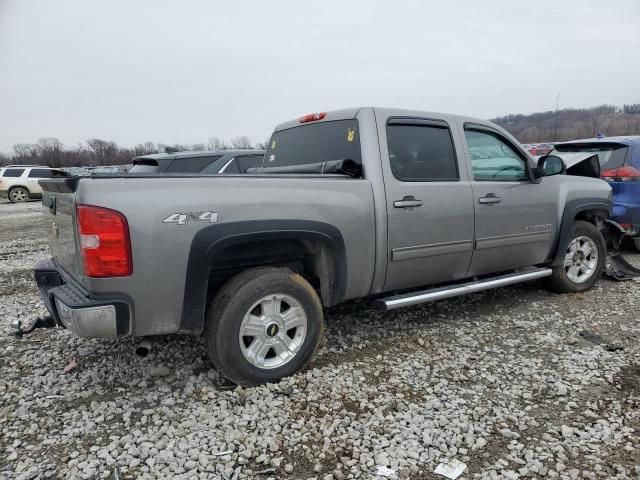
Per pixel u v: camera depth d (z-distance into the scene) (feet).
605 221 21.71
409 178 12.91
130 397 10.43
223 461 8.24
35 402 10.30
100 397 10.51
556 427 9.18
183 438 8.86
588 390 10.53
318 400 10.16
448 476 7.85
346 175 11.98
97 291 8.99
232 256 10.92
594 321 14.78
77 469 8.09
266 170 14.29
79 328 8.98
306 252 11.98
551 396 10.32
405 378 11.17
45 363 12.27
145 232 9.10
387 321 14.90
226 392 10.37
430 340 13.42
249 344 10.84
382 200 12.14
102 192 8.88
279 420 9.38
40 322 11.89
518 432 9.05
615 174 22.26
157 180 9.41
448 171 13.80
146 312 9.39
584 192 17.39
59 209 10.71
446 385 10.82
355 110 12.87
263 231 10.27
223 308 10.16
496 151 15.24
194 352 12.70
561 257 16.81
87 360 12.35
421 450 8.51
